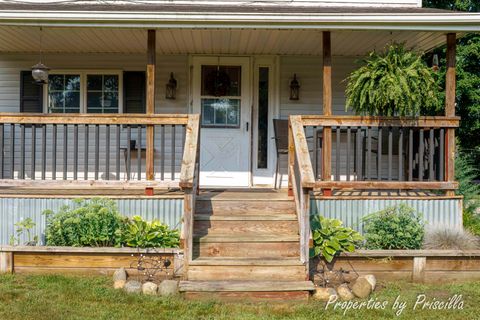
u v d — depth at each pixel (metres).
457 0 18.14
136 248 5.34
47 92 8.33
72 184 5.98
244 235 5.52
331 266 5.42
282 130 7.95
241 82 8.28
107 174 6.12
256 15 6.08
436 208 6.21
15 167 8.30
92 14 6.05
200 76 8.27
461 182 8.59
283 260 5.10
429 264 5.47
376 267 5.46
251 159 8.28
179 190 6.78
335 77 8.40
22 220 6.05
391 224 5.66
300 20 6.13
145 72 8.35
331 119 6.23
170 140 8.34
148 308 4.48
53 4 7.67
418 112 6.82
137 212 6.05
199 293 4.71
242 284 4.79
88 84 8.34
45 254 5.36
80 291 4.85
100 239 5.43
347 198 6.14
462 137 17.88
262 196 6.41
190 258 4.99
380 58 6.06
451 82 6.37
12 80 8.33
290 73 8.37
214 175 8.25
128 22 6.16
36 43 7.61
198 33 6.84
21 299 4.63
